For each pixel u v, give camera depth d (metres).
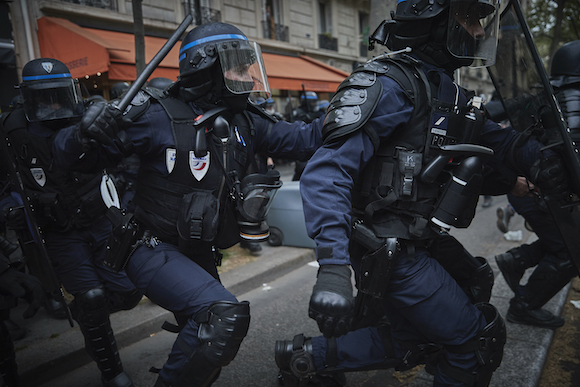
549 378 2.22
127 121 1.44
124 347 2.79
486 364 1.52
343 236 1.21
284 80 12.12
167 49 1.56
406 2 1.46
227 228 1.64
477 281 1.84
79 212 2.19
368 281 1.44
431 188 1.45
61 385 2.38
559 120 1.56
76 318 2.15
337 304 1.10
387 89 1.35
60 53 8.35
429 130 1.40
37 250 2.10
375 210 1.43
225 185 1.61
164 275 1.52
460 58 1.45
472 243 4.85
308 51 15.48
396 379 2.30
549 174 1.61
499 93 1.90
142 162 1.62
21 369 2.33
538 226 2.50
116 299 2.38
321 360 1.87
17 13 8.27
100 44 7.73
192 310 1.48
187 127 1.56
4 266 1.77
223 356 1.42
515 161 1.72
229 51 1.52
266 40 13.69
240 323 1.45
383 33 1.61
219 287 1.55
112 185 2.38
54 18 8.68
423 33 1.45
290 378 1.95
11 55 7.66
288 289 3.69
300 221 4.41
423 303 1.47
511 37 1.75
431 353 1.72
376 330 1.86
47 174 2.14
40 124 2.15
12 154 1.92
